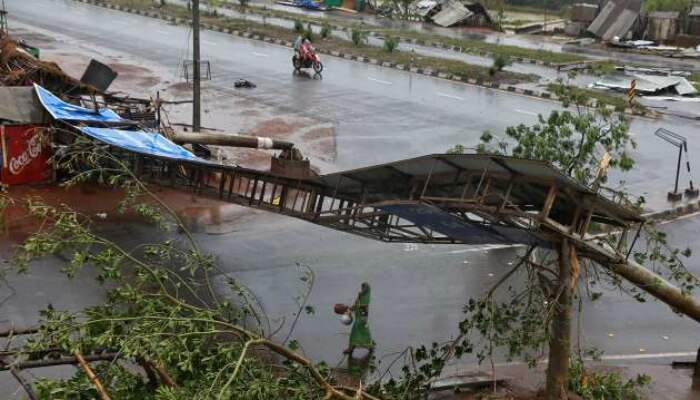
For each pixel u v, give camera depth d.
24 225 15.60
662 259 11.26
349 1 57.59
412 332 12.96
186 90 29.41
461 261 16.05
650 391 11.61
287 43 40.12
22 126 17.39
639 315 14.34
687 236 18.55
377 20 52.97
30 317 12.07
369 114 27.66
